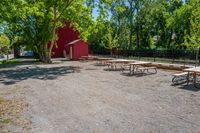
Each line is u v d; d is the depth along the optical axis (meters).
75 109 8.70
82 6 30.53
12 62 34.69
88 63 29.02
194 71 12.12
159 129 6.59
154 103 9.29
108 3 29.38
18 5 27.11
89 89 12.34
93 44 53.00
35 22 32.66
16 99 10.45
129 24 55.22
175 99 9.84
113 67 23.14
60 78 16.64
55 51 44.22
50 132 6.53
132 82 14.12
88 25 30.72
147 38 59.56
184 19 45.66
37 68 24.00
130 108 8.67
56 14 31.48
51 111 8.52
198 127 6.68
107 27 49.91
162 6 53.94
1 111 8.59
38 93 11.67
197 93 10.86
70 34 43.84
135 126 6.85
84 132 6.49
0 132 6.55
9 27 33.62
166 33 55.34
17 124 7.19
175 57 28.47
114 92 11.43
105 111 8.37
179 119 7.38
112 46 40.44
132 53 36.72
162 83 13.54
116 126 6.88
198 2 42.41
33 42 33.34
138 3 52.66
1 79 16.77
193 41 20.20
